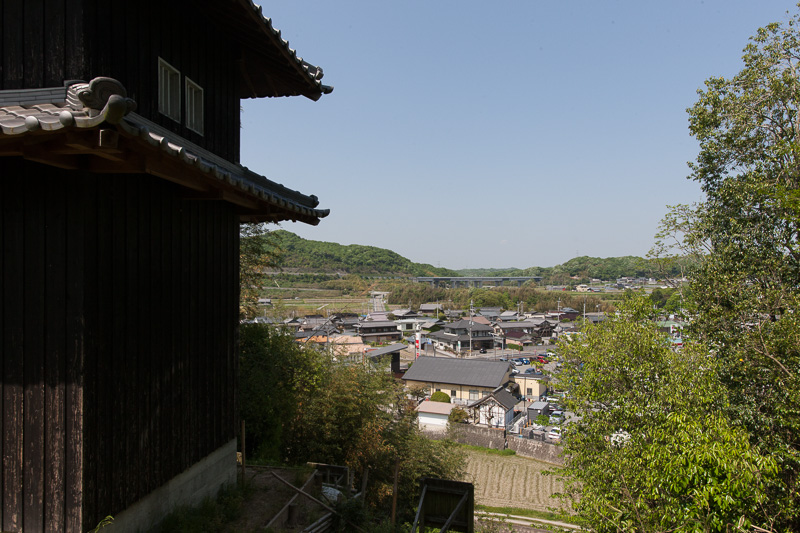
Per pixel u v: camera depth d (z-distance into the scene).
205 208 7.14
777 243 12.25
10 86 4.80
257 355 14.91
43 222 4.76
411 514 15.75
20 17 4.80
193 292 6.79
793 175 11.68
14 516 4.84
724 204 13.30
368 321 86.00
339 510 8.17
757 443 10.71
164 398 6.07
